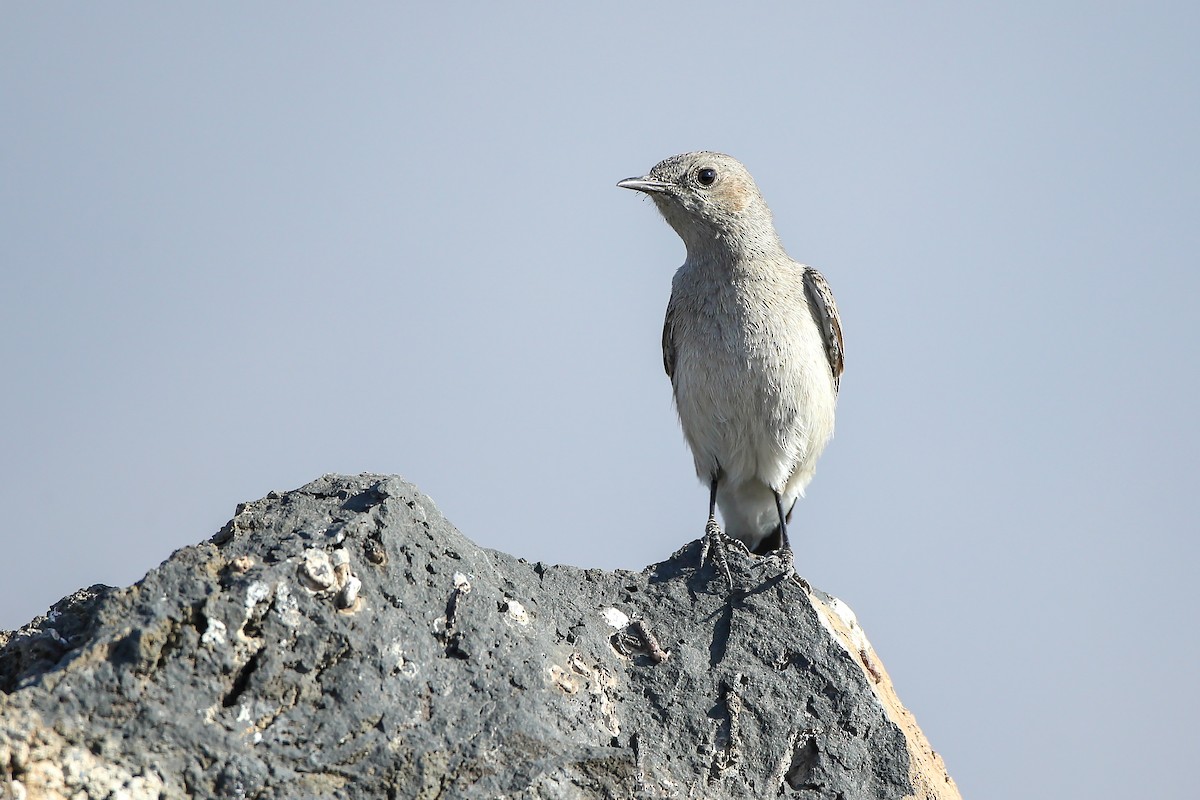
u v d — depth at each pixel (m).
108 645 8.58
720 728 11.16
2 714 8.10
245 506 10.38
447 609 10.10
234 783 8.60
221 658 8.84
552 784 9.73
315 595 9.38
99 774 8.23
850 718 11.45
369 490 10.46
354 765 9.11
